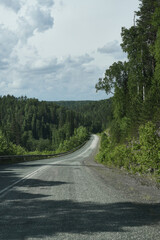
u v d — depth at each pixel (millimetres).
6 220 3924
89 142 106500
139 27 35844
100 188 6797
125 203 4922
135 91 40906
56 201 5262
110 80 44844
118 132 36688
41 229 3455
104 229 3418
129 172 11695
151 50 32094
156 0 33125
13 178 9992
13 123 115875
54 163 23625
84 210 4457
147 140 9453
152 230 3357
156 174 9031
